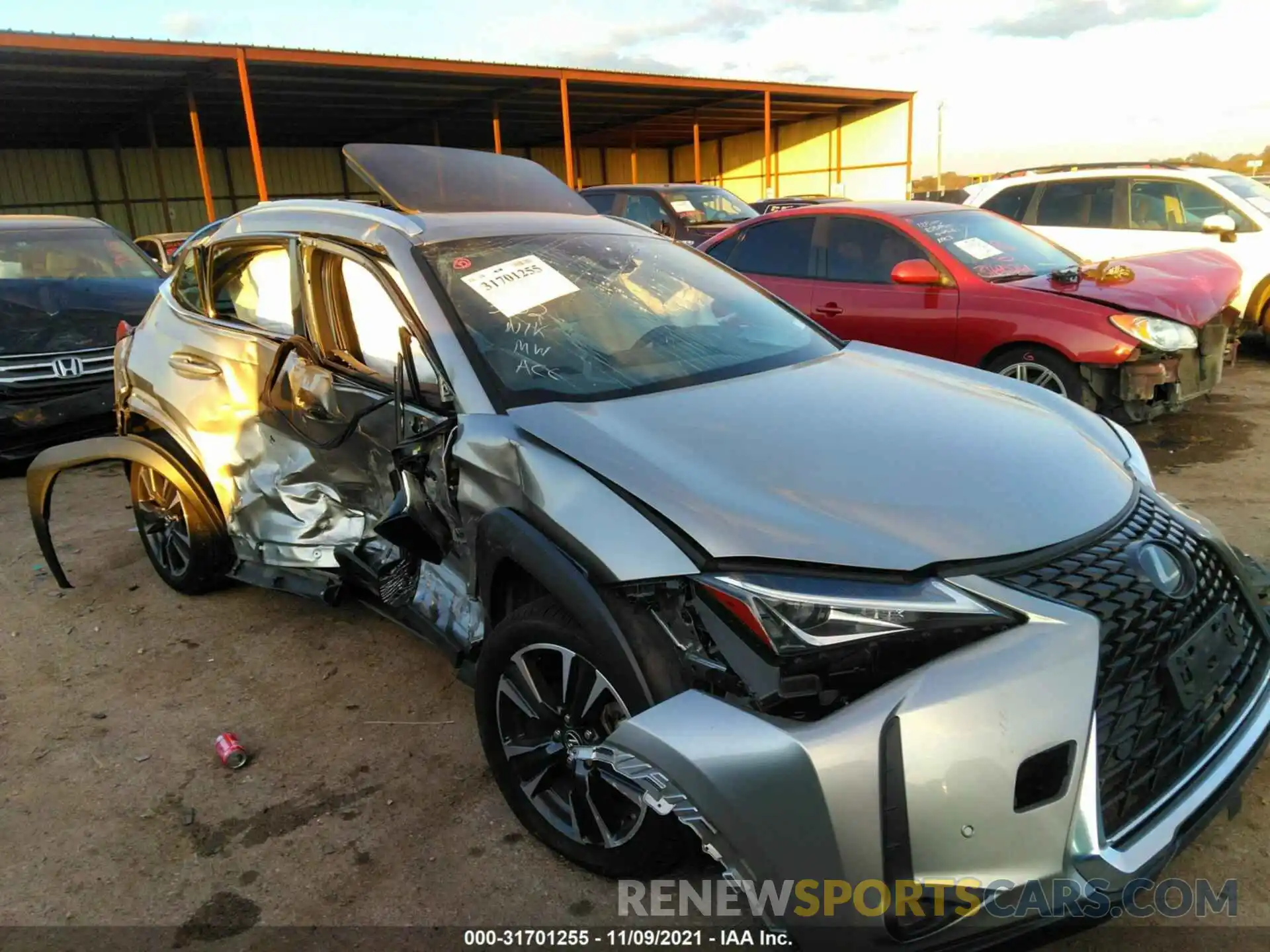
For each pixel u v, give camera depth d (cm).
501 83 2067
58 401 613
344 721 313
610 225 366
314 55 1686
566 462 221
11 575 450
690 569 189
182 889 238
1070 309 527
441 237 304
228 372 354
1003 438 237
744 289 359
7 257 699
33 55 1526
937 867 166
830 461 217
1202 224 820
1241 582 227
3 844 257
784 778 168
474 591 256
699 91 2322
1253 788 260
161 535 414
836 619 175
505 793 246
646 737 182
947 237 604
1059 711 170
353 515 325
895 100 2866
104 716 321
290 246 331
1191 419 647
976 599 179
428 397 280
